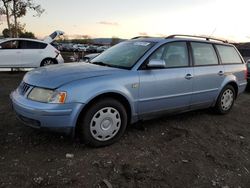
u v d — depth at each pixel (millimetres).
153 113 4918
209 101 5922
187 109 5535
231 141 4957
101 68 4559
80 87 3963
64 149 4152
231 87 6406
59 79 4027
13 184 3258
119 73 4418
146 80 4633
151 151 4270
